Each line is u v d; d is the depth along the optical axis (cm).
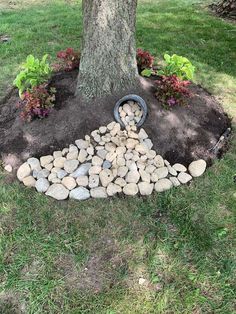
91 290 249
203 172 344
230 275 260
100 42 347
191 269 264
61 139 349
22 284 251
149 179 326
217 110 418
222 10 748
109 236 285
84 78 364
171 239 283
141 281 256
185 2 824
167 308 241
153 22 682
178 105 384
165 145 353
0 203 310
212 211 307
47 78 390
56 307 240
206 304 244
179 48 576
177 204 311
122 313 238
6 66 510
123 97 361
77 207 306
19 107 393
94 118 358
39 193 318
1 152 356
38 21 682
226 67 528
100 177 325
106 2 332
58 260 267
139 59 418
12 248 274
